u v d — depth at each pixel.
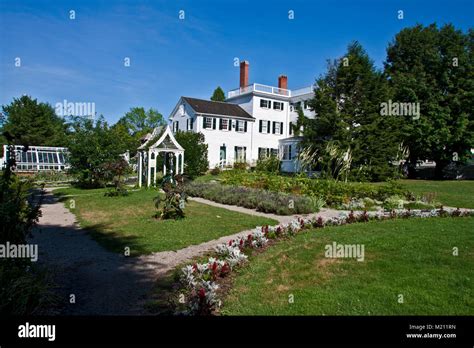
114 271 6.33
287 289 5.49
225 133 38.09
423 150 30.94
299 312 4.64
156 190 20.59
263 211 13.68
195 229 9.83
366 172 25.83
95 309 4.70
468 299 4.92
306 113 40.41
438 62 31.62
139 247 7.92
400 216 11.83
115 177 22.94
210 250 7.77
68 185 26.11
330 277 5.96
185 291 5.18
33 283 4.57
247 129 39.84
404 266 6.35
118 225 10.44
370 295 5.11
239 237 8.94
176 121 40.19
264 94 40.97
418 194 17.36
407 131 30.27
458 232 8.89
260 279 5.92
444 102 30.98
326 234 9.00
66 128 56.75
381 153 26.31
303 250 7.53
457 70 31.28
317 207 14.09
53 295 4.88
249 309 4.73
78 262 6.86
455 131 29.86
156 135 24.02
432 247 7.46
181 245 8.15
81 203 15.27
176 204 11.64
